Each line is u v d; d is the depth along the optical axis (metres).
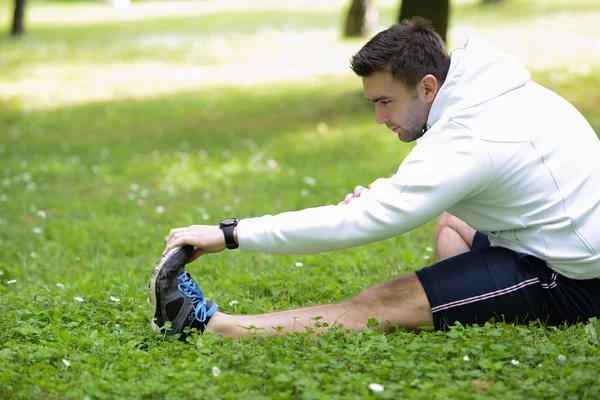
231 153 10.55
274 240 3.38
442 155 3.29
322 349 3.24
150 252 5.80
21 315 3.82
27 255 5.91
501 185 3.31
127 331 3.57
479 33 19.98
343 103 13.81
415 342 3.18
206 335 3.39
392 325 3.46
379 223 3.31
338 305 3.53
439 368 2.99
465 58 3.40
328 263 4.91
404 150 10.09
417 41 3.38
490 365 2.94
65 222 6.82
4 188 8.53
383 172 8.87
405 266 4.90
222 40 23.12
